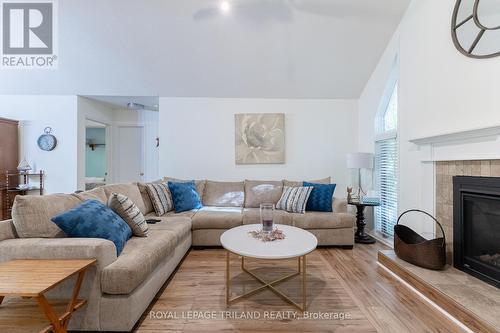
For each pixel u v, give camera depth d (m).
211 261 2.73
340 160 4.21
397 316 1.74
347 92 4.09
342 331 1.60
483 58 1.91
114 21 3.14
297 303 1.90
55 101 3.95
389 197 3.40
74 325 1.51
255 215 3.13
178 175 4.16
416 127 2.65
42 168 3.96
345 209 3.29
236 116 4.14
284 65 3.67
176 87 3.97
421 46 2.58
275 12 3.07
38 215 1.69
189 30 3.23
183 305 1.88
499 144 1.80
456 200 2.16
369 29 3.19
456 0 2.14
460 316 1.62
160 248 1.95
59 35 3.27
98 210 1.89
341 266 2.59
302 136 4.20
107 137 5.14
